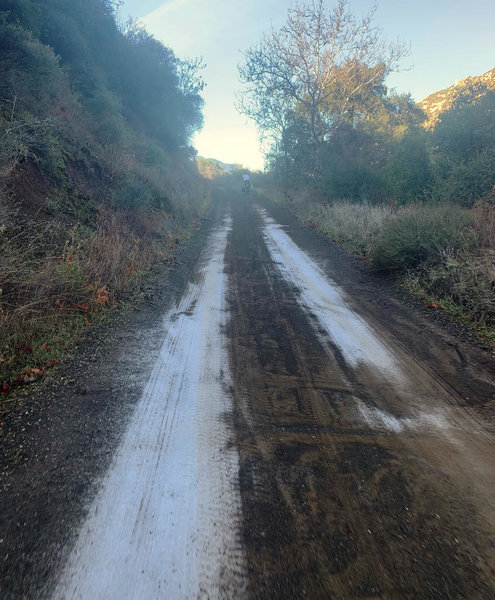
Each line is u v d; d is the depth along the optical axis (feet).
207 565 6.05
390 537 6.45
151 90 75.31
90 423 9.61
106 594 5.62
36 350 12.89
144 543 6.43
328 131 69.77
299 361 12.81
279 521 6.82
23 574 5.90
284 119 76.38
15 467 8.16
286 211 56.39
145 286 20.72
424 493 7.36
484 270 17.02
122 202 31.53
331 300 18.72
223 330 15.38
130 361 12.79
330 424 9.57
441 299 17.51
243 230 41.09
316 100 66.74
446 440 8.87
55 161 25.98
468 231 20.77
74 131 33.27
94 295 17.10
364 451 8.57
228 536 6.55
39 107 28.94
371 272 23.11
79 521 6.86
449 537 6.42
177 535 6.59
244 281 22.13
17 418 9.78
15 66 29.63
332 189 49.47
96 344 13.96
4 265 14.08
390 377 11.68
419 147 34.76
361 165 47.96
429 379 11.47
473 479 7.68
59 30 45.50
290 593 5.60
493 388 10.88
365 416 9.85
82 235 21.75
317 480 7.76
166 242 32.24
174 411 10.14
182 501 7.30
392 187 37.45
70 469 8.11
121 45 67.72
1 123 22.30
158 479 7.84
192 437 9.13
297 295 19.56
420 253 21.27
